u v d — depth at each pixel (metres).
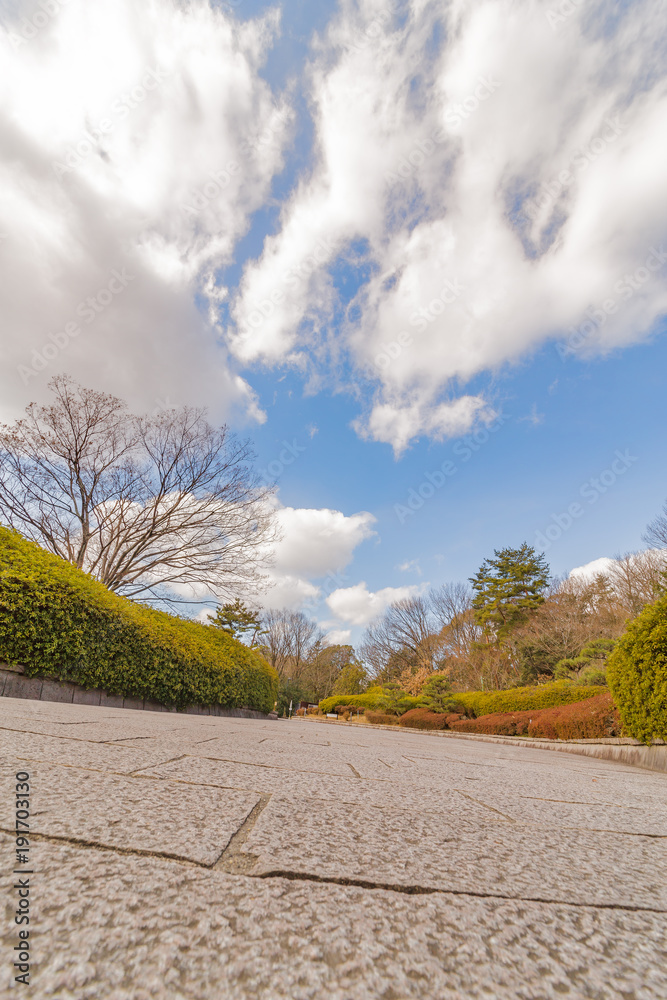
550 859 1.22
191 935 0.66
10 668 5.43
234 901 0.78
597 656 15.94
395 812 1.57
